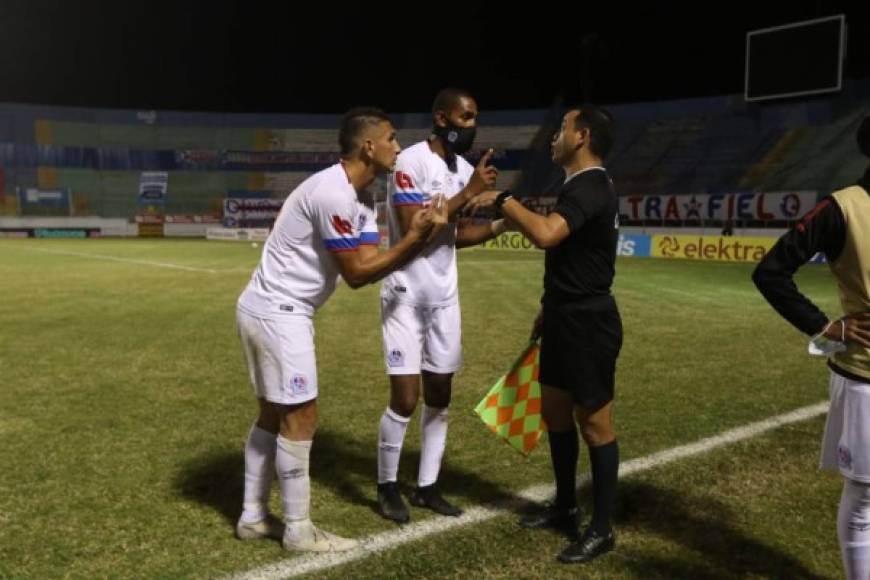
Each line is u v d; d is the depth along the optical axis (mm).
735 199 28109
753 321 9344
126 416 5012
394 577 2811
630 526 3311
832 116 33312
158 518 3359
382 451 3406
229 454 4266
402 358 3342
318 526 3303
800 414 5066
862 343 2199
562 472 3240
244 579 2783
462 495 3695
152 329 8594
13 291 12555
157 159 46938
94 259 21188
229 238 40031
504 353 7301
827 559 3002
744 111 36250
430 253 3363
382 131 2834
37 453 4242
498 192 2902
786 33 28031
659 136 38719
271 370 2920
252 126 48125
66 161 45188
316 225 2844
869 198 2197
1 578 2781
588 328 2945
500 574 2852
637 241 25000
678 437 4559
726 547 3104
